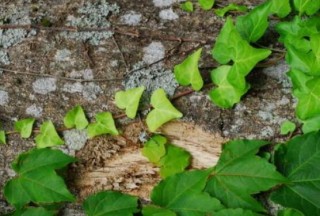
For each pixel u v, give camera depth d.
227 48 0.77
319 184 0.75
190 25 0.81
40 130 0.80
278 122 0.78
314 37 0.76
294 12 0.80
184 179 0.77
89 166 0.80
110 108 0.80
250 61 0.76
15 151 0.81
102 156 0.80
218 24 0.81
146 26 0.81
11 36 0.82
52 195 0.78
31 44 0.82
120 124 0.80
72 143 0.80
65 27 0.82
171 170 0.79
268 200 0.77
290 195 0.76
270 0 0.78
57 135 0.80
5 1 0.83
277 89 0.78
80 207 0.80
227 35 0.77
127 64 0.80
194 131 0.79
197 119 0.79
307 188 0.75
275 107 0.78
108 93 0.80
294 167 0.76
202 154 0.79
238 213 0.75
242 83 0.76
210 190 0.77
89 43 0.81
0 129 0.81
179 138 0.79
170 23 0.81
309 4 0.79
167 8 0.82
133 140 0.79
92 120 0.80
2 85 0.81
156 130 0.79
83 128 0.80
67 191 0.78
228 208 0.76
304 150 0.76
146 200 0.79
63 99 0.81
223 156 0.77
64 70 0.81
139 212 0.79
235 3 0.82
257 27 0.78
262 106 0.78
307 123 0.77
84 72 0.81
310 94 0.76
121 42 0.81
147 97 0.79
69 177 0.80
